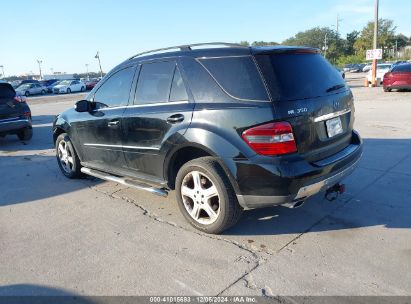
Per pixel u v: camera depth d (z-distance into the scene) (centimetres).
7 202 517
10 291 308
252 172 336
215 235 387
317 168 343
